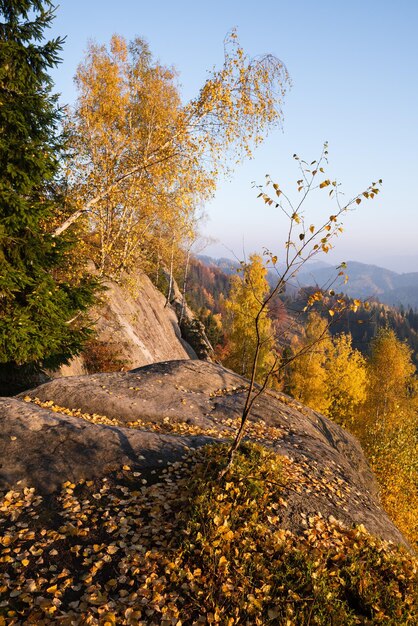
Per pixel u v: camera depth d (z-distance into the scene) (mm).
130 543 4957
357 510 6281
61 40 9875
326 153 4676
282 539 4887
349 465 8945
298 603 4109
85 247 14281
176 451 7305
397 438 17672
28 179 9336
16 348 9859
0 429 7156
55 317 10336
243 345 29438
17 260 9883
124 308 22438
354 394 29562
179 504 5555
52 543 5012
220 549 4617
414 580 4676
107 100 15047
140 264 22797
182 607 4059
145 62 16969
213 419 10047
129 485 6223
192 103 12211
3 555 4809
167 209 16016
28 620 3898
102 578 4461
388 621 3971
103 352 17688
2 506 5672
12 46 9328
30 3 9852
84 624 3848
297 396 30266
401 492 16297
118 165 13914
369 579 4480
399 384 33000
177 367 12742
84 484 6199
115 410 9742
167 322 30359
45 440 7012
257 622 3855
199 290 120312
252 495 5477
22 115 9352
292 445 8859
